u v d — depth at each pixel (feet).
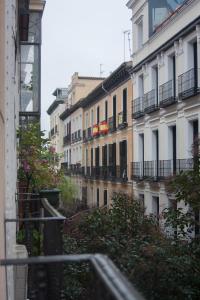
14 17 22.90
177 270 26.89
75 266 24.80
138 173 86.69
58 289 13.26
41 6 57.67
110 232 32.99
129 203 37.01
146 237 32.01
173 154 72.84
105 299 5.43
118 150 104.42
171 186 34.91
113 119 107.24
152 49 78.79
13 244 17.90
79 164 155.33
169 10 80.74
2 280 12.03
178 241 31.07
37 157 37.65
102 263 6.14
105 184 116.98
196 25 61.16
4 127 14.37
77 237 32.71
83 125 153.99
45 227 15.29
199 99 60.85
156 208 78.18
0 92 12.59
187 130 64.90
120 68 93.81
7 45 17.06
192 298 27.17
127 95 95.81
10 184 17.65
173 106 69.62
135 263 26.45
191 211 34.19
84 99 143.43
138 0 85.51
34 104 56.80
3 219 13.48
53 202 22.45
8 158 16.83
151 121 80.48
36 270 10.50
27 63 57.26
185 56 65.26
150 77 80.69
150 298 26.11
